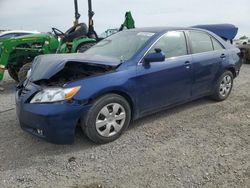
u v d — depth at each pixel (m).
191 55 5.89
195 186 3.63
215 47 6.54
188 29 6.09
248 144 4.70
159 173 3.93
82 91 4.40
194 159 4.25
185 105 6.53
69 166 4.15
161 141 4.84
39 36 9.52
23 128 4.69
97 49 5.84
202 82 6.14
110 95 4.68
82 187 3.67
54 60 4.77
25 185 3.74
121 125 4.89
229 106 6.49
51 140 4.37
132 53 5.20
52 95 4.33
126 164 4.17
